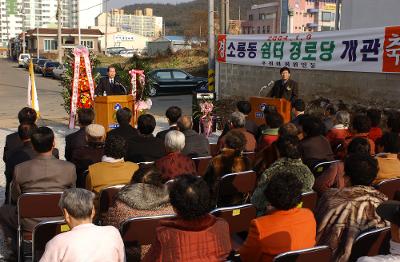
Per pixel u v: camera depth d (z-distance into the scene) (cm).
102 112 931
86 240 263
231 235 388
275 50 1191
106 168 403
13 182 396
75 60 1138
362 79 998
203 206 249
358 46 981
